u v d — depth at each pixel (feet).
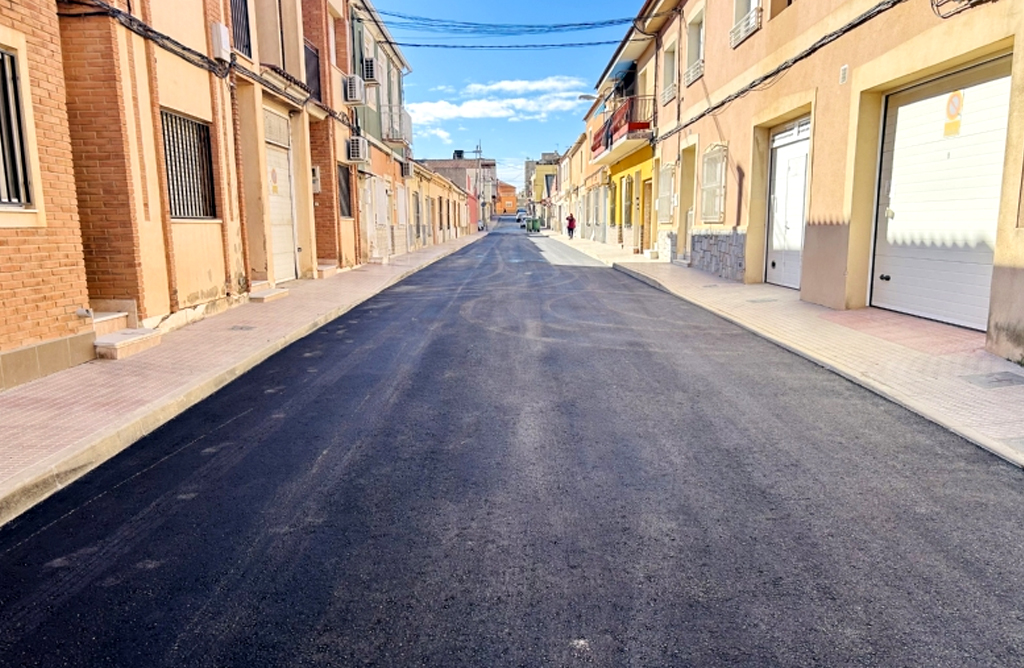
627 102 66.18
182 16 26.96
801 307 30.17
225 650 7.43
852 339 22.80
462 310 33.12
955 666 6.97
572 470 12.34
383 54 71.10
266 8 41.57
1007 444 12.92
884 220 27.17
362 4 58.29
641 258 66.39
